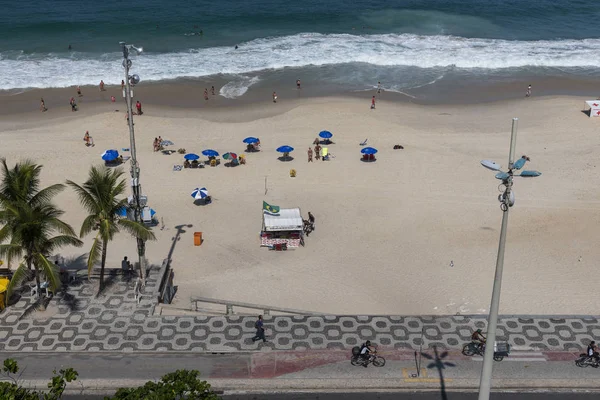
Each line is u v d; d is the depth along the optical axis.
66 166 56.28
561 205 49.91
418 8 119.56
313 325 33.16
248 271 40.94
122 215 35.50
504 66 89.75
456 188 53.00
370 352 29.95
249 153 60.22
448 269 40.97
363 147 61.62
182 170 56.41
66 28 102.06
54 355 30.53
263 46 96.00
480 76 85.38
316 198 51.28
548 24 112.06
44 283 35.66
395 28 107.44
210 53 92.44
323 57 91.25
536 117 69.88
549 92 79.31
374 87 80.25
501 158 58.81
